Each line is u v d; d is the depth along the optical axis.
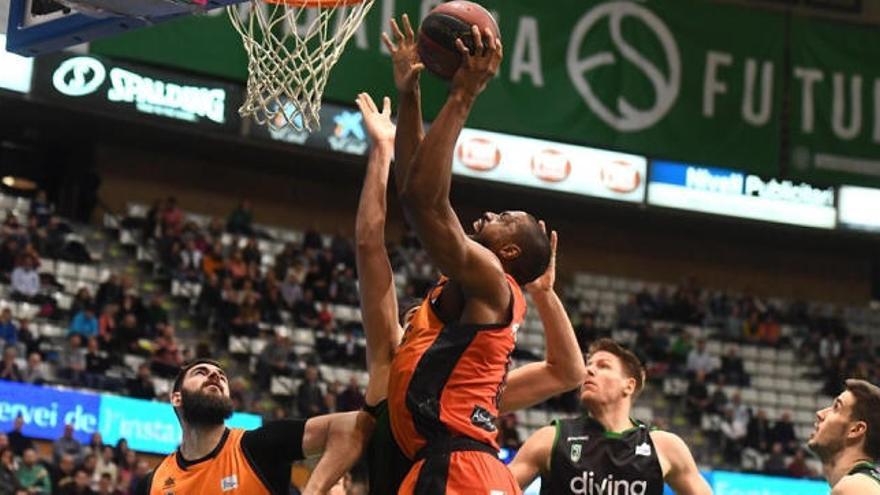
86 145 25.59
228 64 22.78
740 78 26.02
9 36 7.62
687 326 26.58
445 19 4.02
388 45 4.27
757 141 26.03
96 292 21.75
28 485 16.58
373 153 4.75
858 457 5.20
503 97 24.62
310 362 21.64
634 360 5.90
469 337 4.04
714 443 23.81
